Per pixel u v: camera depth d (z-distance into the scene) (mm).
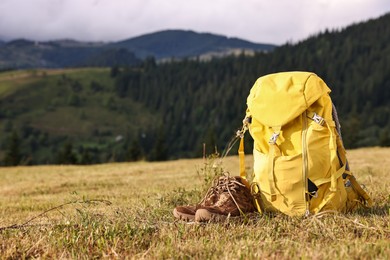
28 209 4535
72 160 50156
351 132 50188
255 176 2793
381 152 14219
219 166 3662
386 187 3998
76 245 2277
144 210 3199
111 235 2402
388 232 2295
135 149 51562
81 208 3951
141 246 2262
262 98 2746
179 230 2438
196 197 3777
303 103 2648
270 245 2105
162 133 52125
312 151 2623
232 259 1946
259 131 2787
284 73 2838
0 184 8469
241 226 2504
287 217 2652
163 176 8414
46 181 8391
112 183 7344
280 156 2674
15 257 2170
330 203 2645
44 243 2328
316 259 1888
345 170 2869
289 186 2645
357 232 2332
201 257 2012
